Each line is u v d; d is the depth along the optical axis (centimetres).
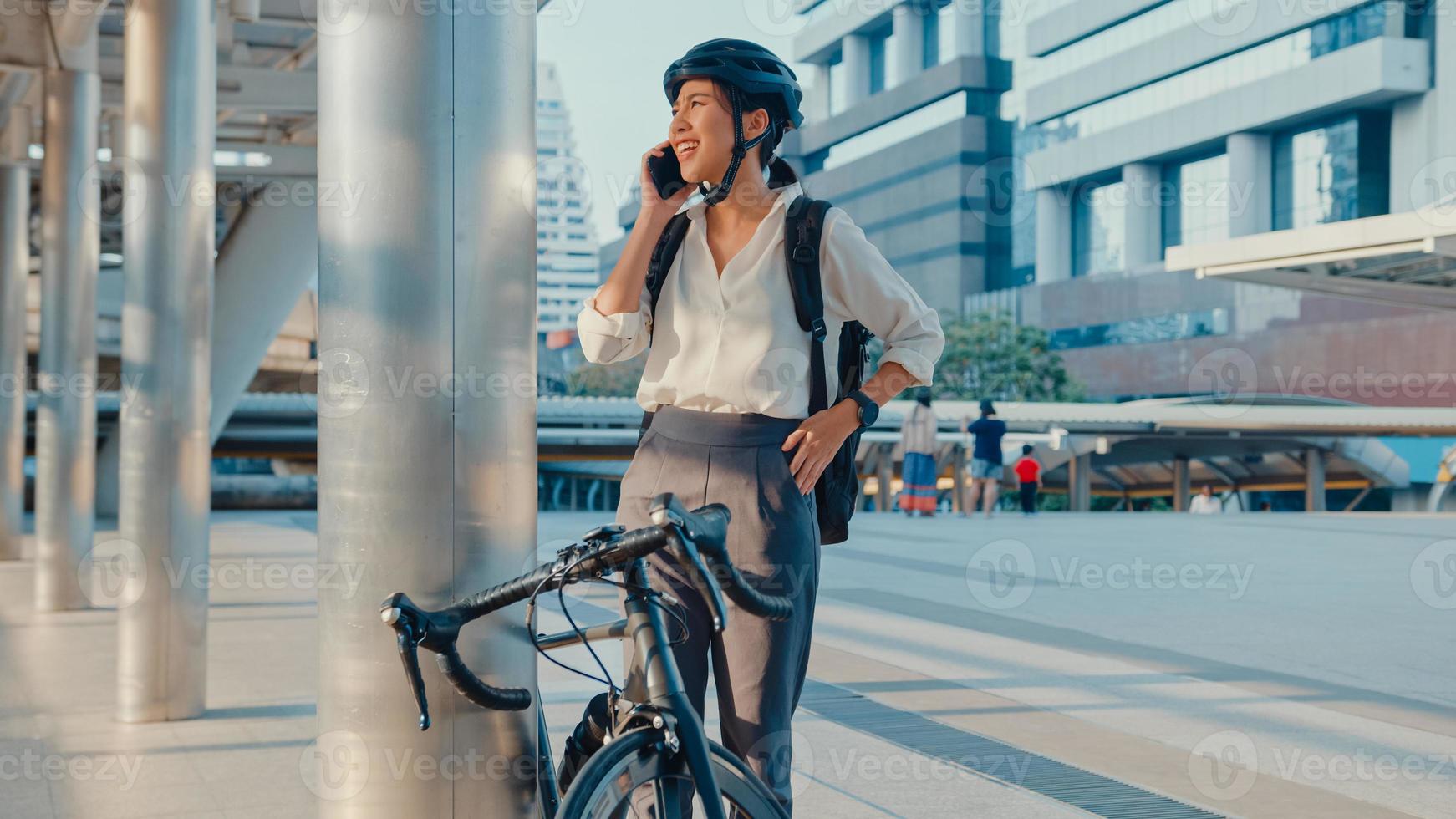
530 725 210
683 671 213
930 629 642
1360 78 4731
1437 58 4694
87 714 480
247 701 499
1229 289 5212
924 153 6294
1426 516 1966
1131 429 2844
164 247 486
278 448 2416
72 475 812
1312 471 3416
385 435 201
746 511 212
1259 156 5234
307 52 1116
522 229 210
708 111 215
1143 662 549
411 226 201
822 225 219
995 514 1895
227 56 1048
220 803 350
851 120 6831
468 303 204
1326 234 1583
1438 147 4694
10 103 1115
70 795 360
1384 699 470
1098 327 5766
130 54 491
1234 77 5250
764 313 217
